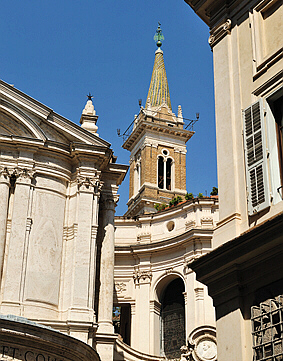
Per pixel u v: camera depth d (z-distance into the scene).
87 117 38.50
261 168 18.44
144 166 86.88
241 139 19.81
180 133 89.56
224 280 18.08
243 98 20.34
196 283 41.34
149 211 83.75
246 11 21.44
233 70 21.19
